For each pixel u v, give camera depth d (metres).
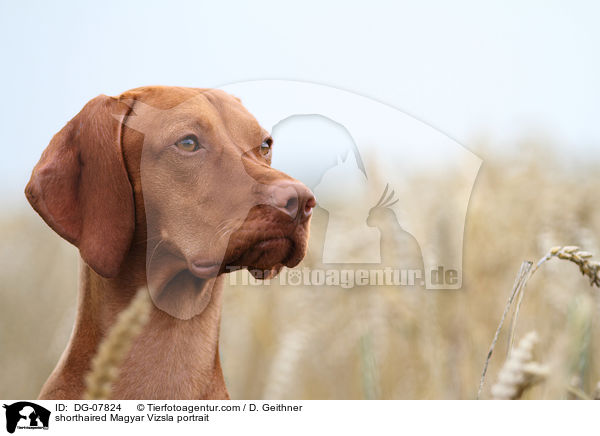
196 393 3.55
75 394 3.46
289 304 3.89
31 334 6.93
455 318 3.96
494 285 4.41
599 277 2.72
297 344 3.81
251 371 4.12
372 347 3.76
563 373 3.20
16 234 9.02
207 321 3.62
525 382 2.75
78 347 3.51
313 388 4.10
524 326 4.37
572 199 5.23
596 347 4.11
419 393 3.81
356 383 4.17
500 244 4.53
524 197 4.93
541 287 4.56
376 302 3.63
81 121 3.35
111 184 3.24
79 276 3.60
